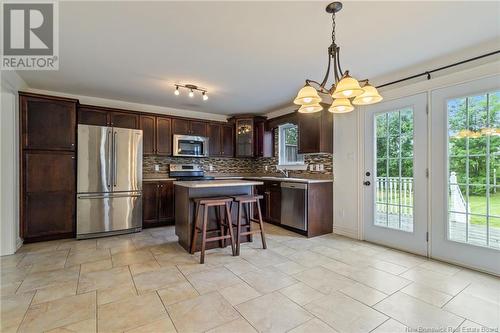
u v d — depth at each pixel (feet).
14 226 10.05
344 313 5.92
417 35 7.43
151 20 6.66
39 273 8.11
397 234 10.54
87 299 6.52
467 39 7.66
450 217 9.02
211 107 16.44
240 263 9.04
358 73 10.38
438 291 6.95
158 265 8.82
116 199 12.84
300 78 11.02
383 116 11.12
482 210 8.27
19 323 5.51
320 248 10.69
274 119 17.08
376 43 7.90
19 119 10.85
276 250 10.46
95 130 12.36
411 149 10.09
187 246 10.37
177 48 8.25
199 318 5.73
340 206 12.98
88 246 10.91
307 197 12.48
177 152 15.74
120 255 9.81
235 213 11.50
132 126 14.32
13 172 10.12
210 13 6.34
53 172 11.59
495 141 7.98
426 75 9.56
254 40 7.73
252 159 19.97
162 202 14.75
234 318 5.73
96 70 10.11
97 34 7.38
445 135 9.05
